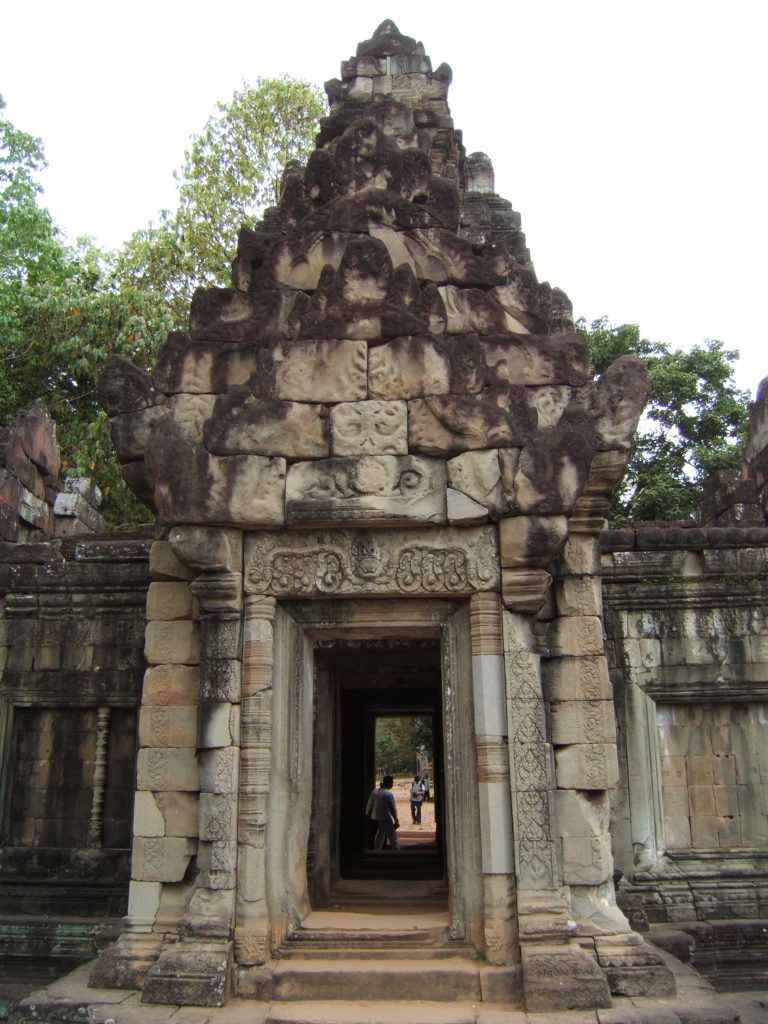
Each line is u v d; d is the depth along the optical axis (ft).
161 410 26.13
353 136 28.50
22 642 39.34
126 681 38.52
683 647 37.81
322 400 24.50
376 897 28.35
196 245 77.77
